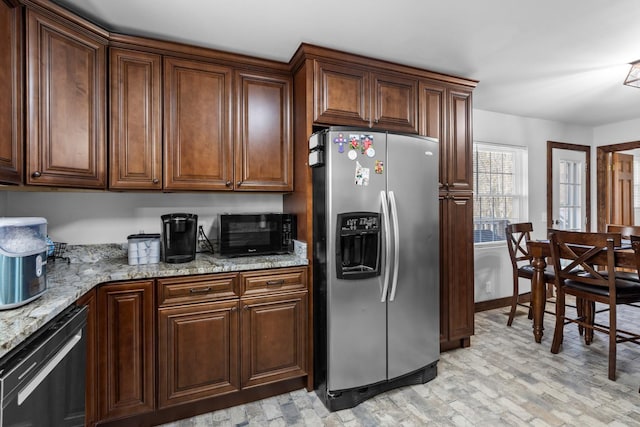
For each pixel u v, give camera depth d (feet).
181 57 6.88
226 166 7.22
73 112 5.68
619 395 6.84
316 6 5.66
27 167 5.02
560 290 8.70
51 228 7.09
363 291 6.72
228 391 6.49
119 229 7.61
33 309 4.01
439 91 8.61
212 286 6.39
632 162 15.39
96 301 5.59
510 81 9.31
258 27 6.31
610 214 14.93
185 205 8.17
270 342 6.84
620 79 9.21
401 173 7.09
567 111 12.51
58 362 3.89
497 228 12.87
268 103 7.63
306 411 6.50
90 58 5.96
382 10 5.81
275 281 6.89
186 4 5.56
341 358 6.55
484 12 5.93
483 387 7.23
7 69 4.66
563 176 14.53
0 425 2.89
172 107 6.78
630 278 8.64
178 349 6.15
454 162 8.76
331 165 6.46
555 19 6.19
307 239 7.21
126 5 5.57
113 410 5.72
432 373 7.63
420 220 7.37
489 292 12.57
